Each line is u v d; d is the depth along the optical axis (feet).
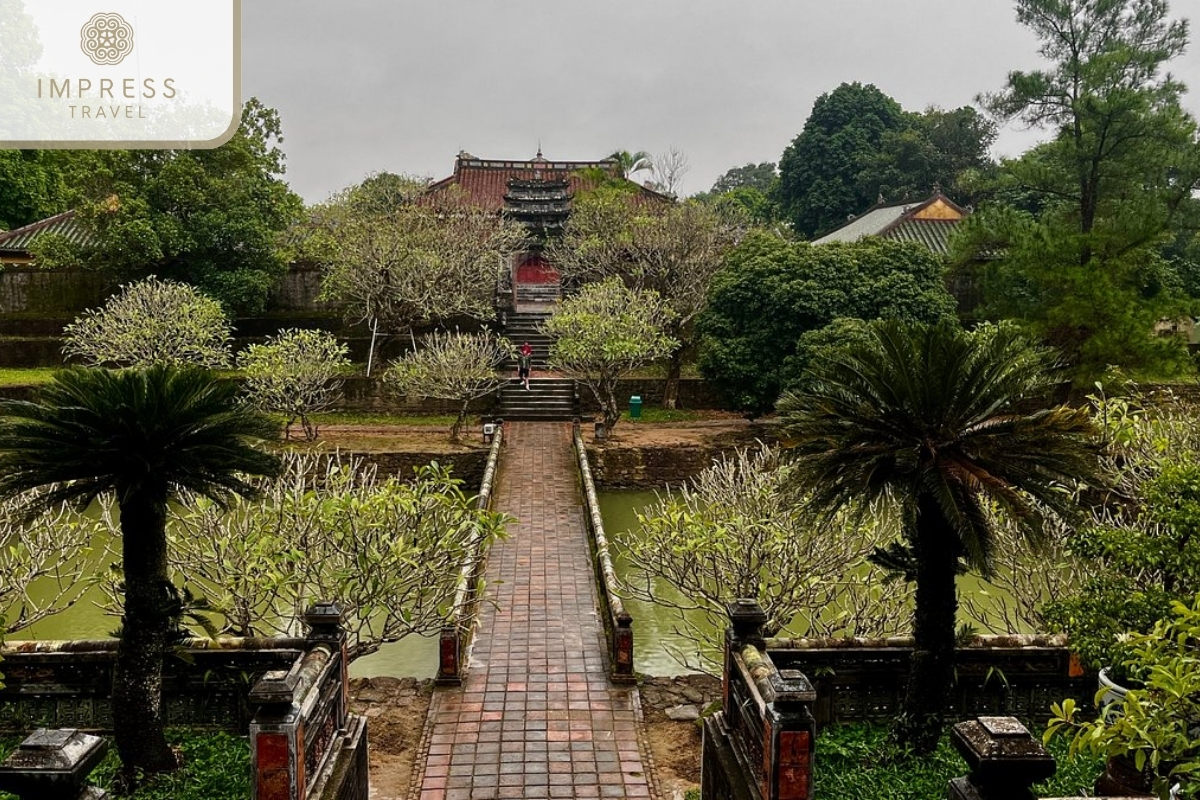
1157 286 78.38
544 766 25.62
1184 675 14.28
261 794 16.38
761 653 19.70
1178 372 65.10
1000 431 21.54
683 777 25.07
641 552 34.40
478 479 69.05
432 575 28.37
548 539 50.42
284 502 28.22
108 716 24.22
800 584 29.01
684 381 89.86
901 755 22.18
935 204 108.88
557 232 131.23
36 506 20.71
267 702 16.44
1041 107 71.20
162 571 21.91
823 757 22.47
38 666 23.99
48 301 96.63
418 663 37.37
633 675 31.40
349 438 74.95
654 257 92.32
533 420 84.33
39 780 13.14
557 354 76.69
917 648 22.49
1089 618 20.27
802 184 164.86
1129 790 19.79
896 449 21.29
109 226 85.92
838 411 22.21
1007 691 24.50
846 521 28.84
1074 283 66.44
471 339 76.38
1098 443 23.70
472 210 104.22
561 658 33.71
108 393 20.36
